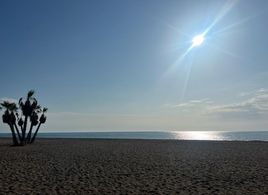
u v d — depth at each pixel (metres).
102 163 16.47
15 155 21.20
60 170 13.74
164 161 17.42
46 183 10.44
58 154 22.09
